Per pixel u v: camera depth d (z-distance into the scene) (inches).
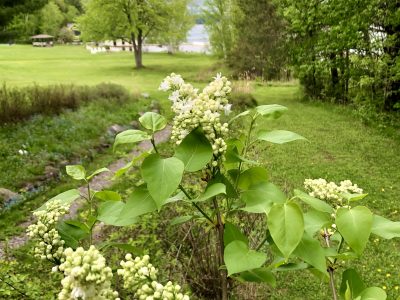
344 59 659.4
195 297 148.7
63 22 3624.5
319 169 377.4
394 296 190.7
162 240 159.9
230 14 1267.2
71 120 519.2
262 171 72.0
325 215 68.1
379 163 398.9
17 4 599.5
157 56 2066.9
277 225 53.4
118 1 1401.3
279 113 70.0
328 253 67.4
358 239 56.1
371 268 216.7
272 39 1042.7
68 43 3248.0
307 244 59.0
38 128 474.6
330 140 483.8
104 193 76.7
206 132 66.6
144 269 52.7
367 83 530.6
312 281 201.9
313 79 795.4
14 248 242.7
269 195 64.5
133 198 61.5
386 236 62.7
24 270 138.1
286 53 844.0
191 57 2032.5
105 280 47.0
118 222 69.1
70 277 45.6
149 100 747.4
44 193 349.4
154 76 1299.2
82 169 77.6
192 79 1121.4
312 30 713.0
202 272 149.5
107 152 470.6
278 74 1071.6
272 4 991.6
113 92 699.4
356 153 432.8
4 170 365.1
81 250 47.1
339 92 728.3
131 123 592.4
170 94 69.7
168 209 166.1
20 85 970.1
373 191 327.3
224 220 72.1
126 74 1348.4
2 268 125.3
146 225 163.6
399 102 542.3
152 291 51.5
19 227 284.4
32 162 388.8
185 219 75.6
